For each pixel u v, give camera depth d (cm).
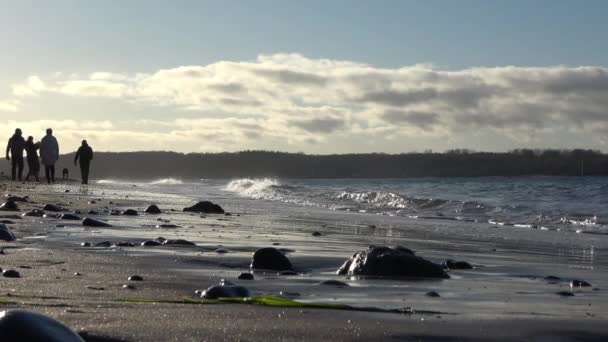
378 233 1495
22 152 3750
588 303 620
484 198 2920
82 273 697
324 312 491
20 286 589
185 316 449
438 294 654
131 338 385
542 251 1205
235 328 417
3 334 310
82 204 2050
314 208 2478
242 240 1198
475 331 443
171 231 1321
